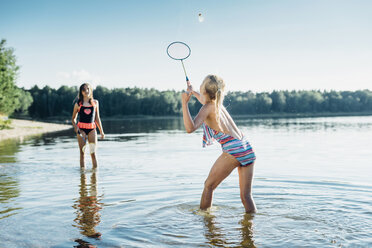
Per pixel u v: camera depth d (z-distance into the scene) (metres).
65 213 4.00
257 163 8.10
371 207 4.11
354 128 24.44
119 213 3.99
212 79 3.91
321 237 3.15
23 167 7.71
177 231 3.37
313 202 4.38
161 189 5.28
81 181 6.02
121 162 8.49
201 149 11.56
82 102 7.59
